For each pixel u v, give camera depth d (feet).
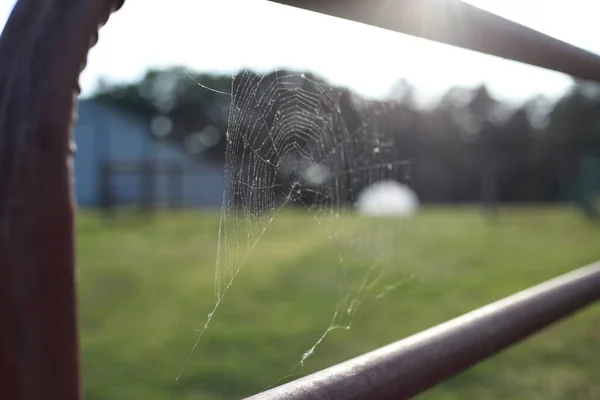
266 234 41.32
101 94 138.92
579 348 16.07
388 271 21.91
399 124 40.65
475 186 90.43
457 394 13.23
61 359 1.19
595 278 4.26
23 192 1.17
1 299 1.15
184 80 116.67
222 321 19.10
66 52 1.25
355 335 17.11
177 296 23.26
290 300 21.86
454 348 2.80
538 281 25.67
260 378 13.89
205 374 14.16
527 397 13.00
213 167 93.15
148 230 49.37
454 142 91.30
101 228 51.44
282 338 17.04
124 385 13.51
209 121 107.45
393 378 2.45
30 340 1.16
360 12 2.52
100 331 18.38
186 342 16.90
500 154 90.74
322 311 20.12
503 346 3.14
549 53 3.69
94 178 93.09
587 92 111.55
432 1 2.72
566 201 86.12
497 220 56.18
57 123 1.21
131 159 96.17
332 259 30.04
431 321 18.62
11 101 1.20
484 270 28.25
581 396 12.96
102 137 94.89
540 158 81.92
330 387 2.24
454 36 3.00
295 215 55.67
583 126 111.04
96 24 1.33
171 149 99.76
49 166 1.19
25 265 1.15
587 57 4.25
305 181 10.11
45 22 1.26
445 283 24.36
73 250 1.22
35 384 1.17
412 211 51.98
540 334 17.51
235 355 15.62
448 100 115.75
